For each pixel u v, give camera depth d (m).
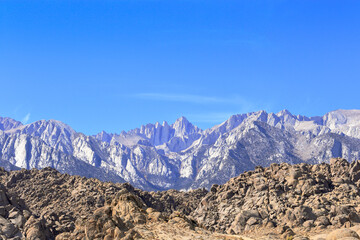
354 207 156.75
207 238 93.69
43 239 129.88
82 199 180.38
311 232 143.25
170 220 105.50
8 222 129.38
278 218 158.50
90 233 93.69
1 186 149.38
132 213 105.56
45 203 179.00
